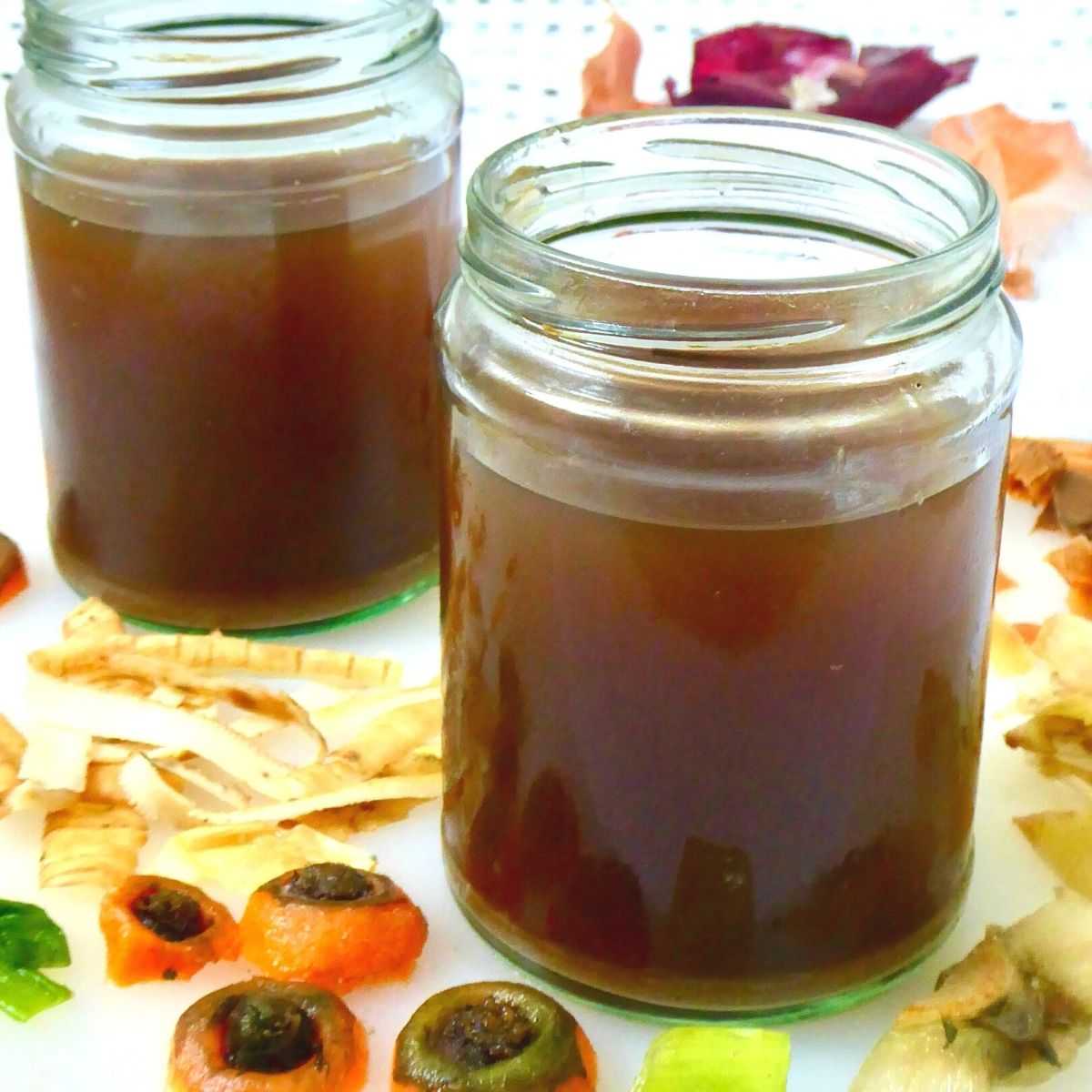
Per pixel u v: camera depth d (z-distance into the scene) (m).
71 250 0.45
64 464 0.47
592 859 0.37
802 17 0.62
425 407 0.48
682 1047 0.36
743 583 0.35
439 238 0.47
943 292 0.34
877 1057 0.36
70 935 0.39
